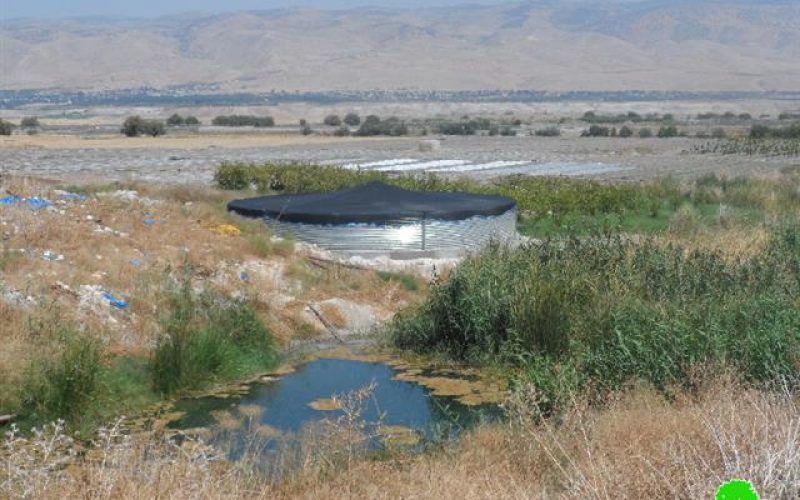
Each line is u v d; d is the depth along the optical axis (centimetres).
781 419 943
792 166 5697
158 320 1675
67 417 1309
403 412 1405
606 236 2286
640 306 1608
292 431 1301
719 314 1517
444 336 1762
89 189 2791
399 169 5250
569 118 19425
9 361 1352
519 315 1656
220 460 1095
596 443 1005
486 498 908
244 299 1850
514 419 1186
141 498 846
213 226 2312
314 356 1738
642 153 7275
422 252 2344
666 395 1282
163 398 1459
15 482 890
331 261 2219
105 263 1869
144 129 9531
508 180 3938
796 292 1728
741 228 2742
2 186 2386
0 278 1656
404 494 931
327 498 948
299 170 3759
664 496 821
